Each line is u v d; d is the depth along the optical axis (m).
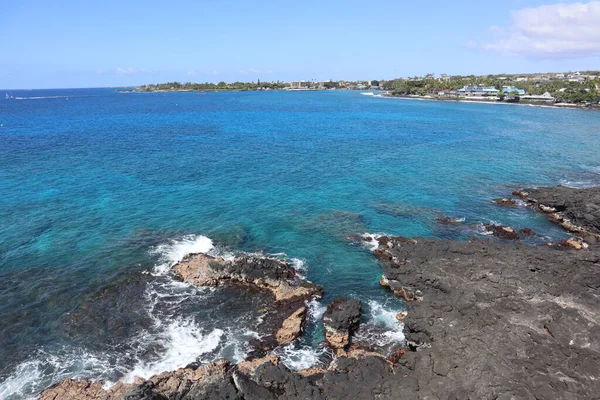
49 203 50.41
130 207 49.94
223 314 30.52
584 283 29.22
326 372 23.55
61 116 147.38
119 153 79.56
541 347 22.36
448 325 25.45
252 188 58.78
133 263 37.00
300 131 115.31
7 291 32.34
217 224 45.72
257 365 24.05
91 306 31.00
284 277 34.50
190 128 118.00
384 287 34.44
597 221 44.03
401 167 72.62
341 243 41.81
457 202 54.09
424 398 20.16
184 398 21.47
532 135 109.19
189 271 35.12
